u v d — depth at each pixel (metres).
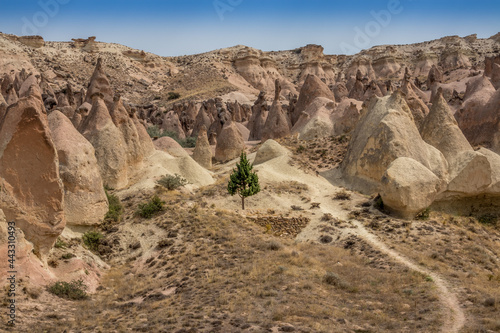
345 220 34.84
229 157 62.69
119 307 20.14
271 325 16.17
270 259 25.38
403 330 16.36
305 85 79.38
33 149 22.25
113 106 44.62
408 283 22.78
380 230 32.53
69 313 19.12
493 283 23.67
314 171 46.91
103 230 31.86
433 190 35.31
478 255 29.41
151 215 33.19
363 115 49.03
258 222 33.97
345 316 17.62
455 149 42.31
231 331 15.74
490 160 40.94
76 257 25.02
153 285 23.41
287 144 56.09
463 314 18.05
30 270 21.06
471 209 39.94
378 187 41.19
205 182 45.53
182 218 32.22
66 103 74.31
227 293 20.03
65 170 30.44
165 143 57.25
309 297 19.56
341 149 52.22
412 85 85.94
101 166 40.59
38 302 19.64
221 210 35.22
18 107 22.02
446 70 164.88
